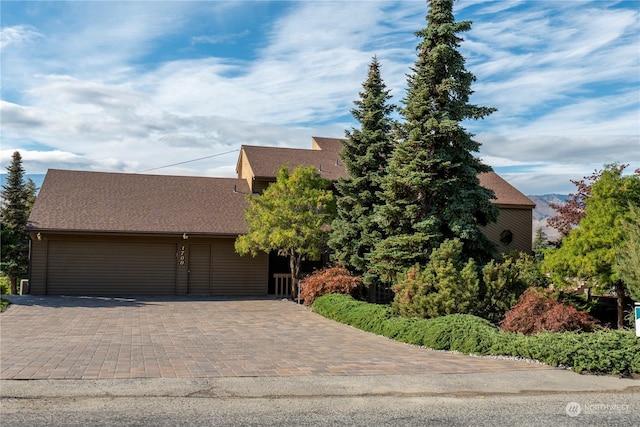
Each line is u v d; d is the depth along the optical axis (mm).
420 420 6844
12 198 38125
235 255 23297
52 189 23906
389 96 20828
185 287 22750
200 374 8953
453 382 8805
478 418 6980
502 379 9062
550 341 10414
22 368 9031
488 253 16156
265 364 9883
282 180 20531
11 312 16453
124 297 21328
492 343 11156
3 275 36094
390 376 9109
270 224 19906
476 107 16031
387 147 20406
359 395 7973
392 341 12789
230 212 24297
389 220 16844
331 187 25281
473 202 15875
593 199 15953
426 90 15977
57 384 8086
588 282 16266
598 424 6840
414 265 15531
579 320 12047
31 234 21109
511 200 27219
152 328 14234
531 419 6984
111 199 23859
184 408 7125
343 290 18656
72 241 21797
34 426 6262
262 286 23422
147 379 8523
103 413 6820
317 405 7426
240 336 13219
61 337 12430
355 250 19594
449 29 15844
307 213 19734
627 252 13500
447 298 13625
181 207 24078
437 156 15867
